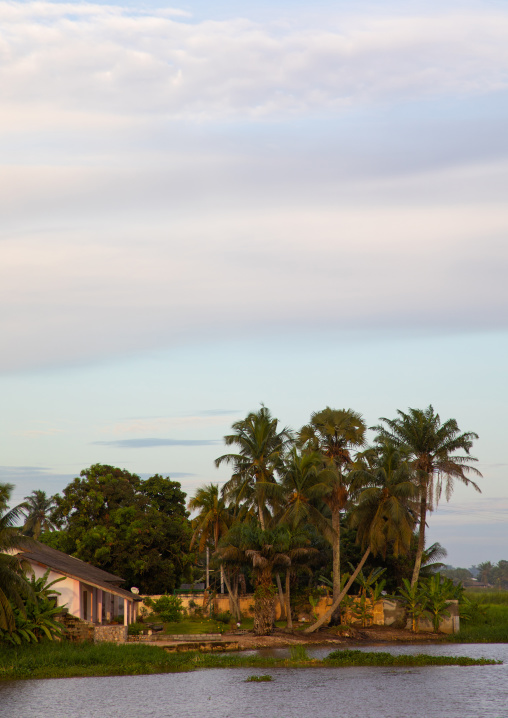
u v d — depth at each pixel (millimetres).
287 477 70188
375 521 71188
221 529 80938
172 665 49094
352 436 72562
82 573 60156
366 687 42656
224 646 59250
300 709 36312
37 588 52312
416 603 75188
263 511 73062
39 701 38125
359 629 74188
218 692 40875
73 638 53844
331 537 71312
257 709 36281
